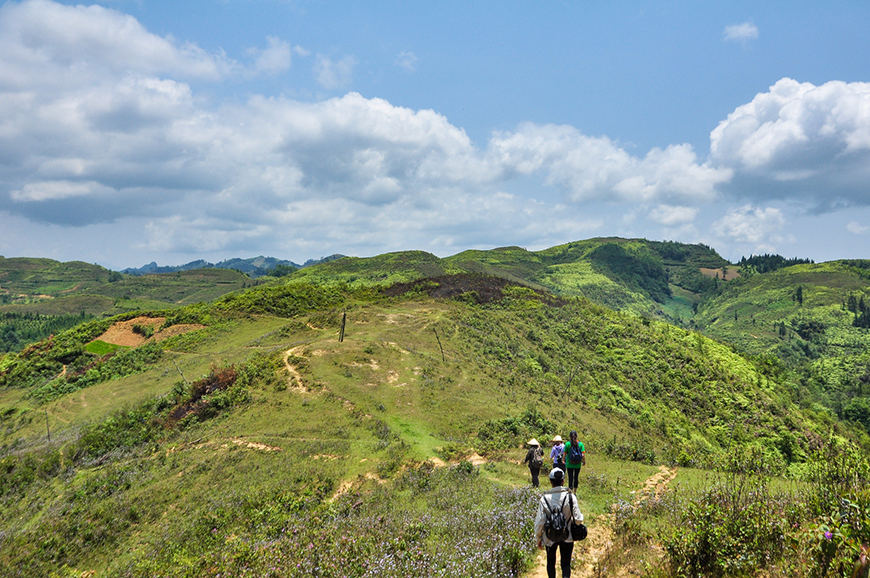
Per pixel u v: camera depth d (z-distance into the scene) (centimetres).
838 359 15538
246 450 2762
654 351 6962
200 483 2370
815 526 580
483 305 8044
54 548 1850
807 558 597
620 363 6600
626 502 1277
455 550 1025
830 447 818
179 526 1895
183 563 1334
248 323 7450
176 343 6888
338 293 8919
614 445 2950
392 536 1141
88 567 1761
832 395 11888
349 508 1759
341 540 1095
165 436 3347
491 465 2173
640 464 2312
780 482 1145
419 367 4381
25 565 1750
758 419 5594
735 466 1010
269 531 1558
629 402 5381
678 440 4647
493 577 860
